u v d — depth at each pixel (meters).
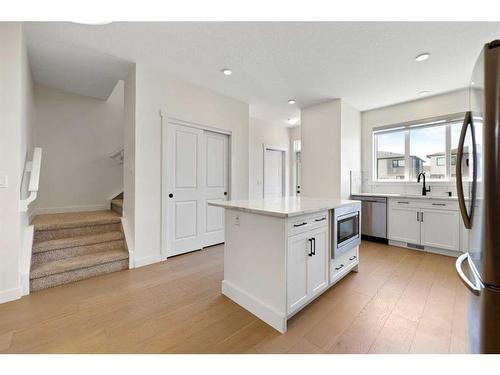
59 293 2.15
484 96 0.86
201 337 1.55
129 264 2.77
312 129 4.38
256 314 1.80
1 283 1.97
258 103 4.23
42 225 2.63
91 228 2.98
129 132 3.05
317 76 3.12
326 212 2.09
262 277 1.79
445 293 2.15
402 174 4.25
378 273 2.61
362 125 4.61
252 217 1.88
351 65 2.82
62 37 2.28
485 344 0.89
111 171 4.33
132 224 2.90
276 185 6.19
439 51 2.49
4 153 1.97
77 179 3.99
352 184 4.28
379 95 3.78
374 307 1.92
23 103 2.27
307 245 1.85
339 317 1.78
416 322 1.71
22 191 2.25
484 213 0.88
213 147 3.80
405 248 3.57
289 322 1.72
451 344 1.47
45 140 3.71
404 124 4.10
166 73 3.07
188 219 3.43
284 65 2.83
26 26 2.10
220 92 3.71
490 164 0.85
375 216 3.92
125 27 2.13
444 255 3.24
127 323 1.70
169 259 3.12
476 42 2.32
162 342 1.50
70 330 1.62
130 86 2.97
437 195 3.61
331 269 2.15
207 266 2.87
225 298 2.08
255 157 5.61
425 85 3.38
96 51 2.55
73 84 3.53
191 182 3.47
